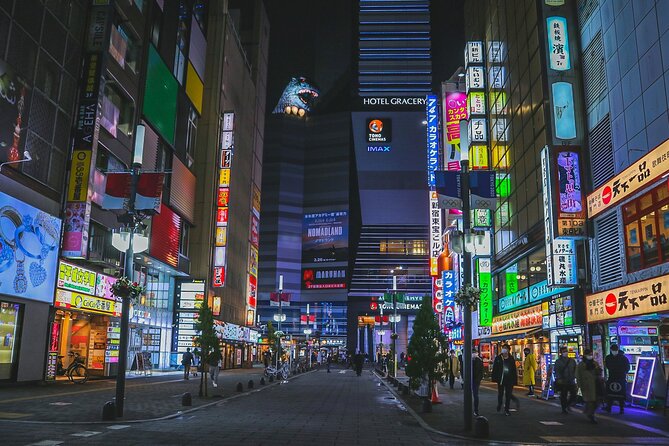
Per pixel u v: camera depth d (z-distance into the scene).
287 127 123.56
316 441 11.41
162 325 45.00
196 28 49.62
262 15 78.81
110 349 31.58
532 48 29.19
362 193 108.88
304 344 92.12
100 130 30.42
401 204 108.06
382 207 107.94
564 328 24.45
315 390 27.25
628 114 20.86
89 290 28.89
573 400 17.44
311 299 114.88
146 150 37.28
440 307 53.56
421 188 108.56
